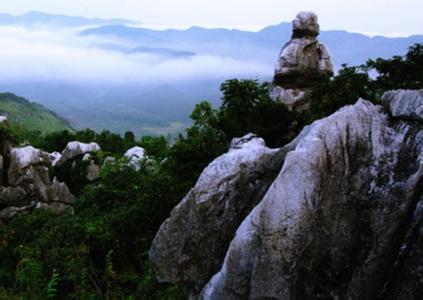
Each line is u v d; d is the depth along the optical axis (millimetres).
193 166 27047
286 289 10406
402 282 10398
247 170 13000
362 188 11180
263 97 31562
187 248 13078
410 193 10641
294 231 10438
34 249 22500
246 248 10891
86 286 19891
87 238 22484
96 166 43438
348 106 12078
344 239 10914
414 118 11586
